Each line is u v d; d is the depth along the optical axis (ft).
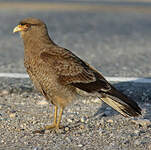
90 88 32.60
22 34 34.50
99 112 38.32
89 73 32.86
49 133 32.68
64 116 36.94
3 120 35.47
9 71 54.65
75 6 165.27
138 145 29.89
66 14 136.77
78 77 32.63
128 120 35.81
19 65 59.62
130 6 169.27
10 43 81.66
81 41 85.76
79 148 29.32
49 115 37.27
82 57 67.10
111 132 32.81
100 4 177.27
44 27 34.22
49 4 169.89
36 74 33.40
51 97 33.58
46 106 40.06
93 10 151.53
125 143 30.30
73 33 97.55
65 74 32.48
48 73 32.63
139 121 34.71
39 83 33.63
